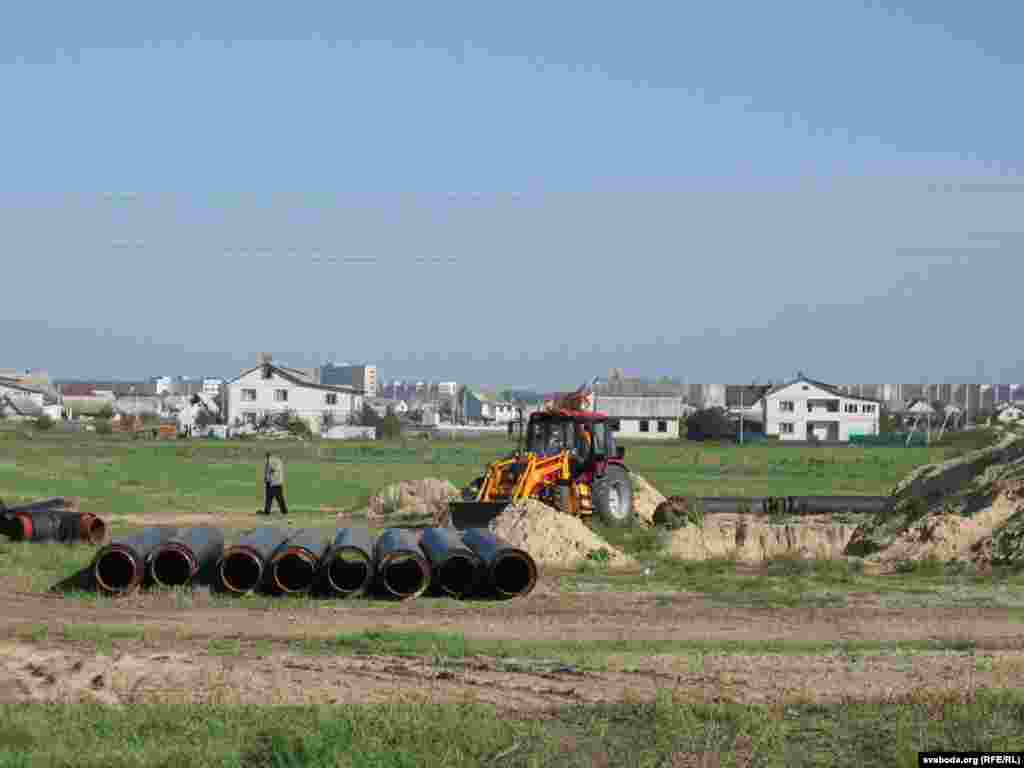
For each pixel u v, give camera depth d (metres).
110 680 13.95
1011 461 30.52
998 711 12.42
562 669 14.95
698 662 15.45
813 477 72.06
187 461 77.94
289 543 22.09
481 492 32.53
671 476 72.31
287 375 161.38
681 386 167.00
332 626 18.53
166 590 21.52
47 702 12.81
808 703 13.02
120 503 44.50
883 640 17.83
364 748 11.10
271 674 14.48
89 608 19.89
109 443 105.00
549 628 18.67
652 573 24.88
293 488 56.53
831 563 26.41
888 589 22.91
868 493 57.75
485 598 21.67
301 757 10.88
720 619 19.61
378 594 21.78
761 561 27.53
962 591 22.66
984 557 26.77
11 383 196.88
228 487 55.59
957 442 135.00
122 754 10.83
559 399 35.16
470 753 11.16
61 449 89.19
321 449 100.88
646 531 30.67
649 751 11.27
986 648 17.16
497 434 168.88
